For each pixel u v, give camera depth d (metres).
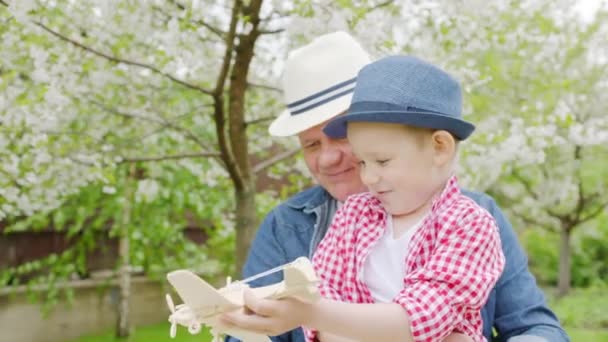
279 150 5.16
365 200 1.40
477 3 3.24
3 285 5.65
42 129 3.26
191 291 0.96
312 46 1.80
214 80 4.08
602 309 8.77
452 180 1.29
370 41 2.98
